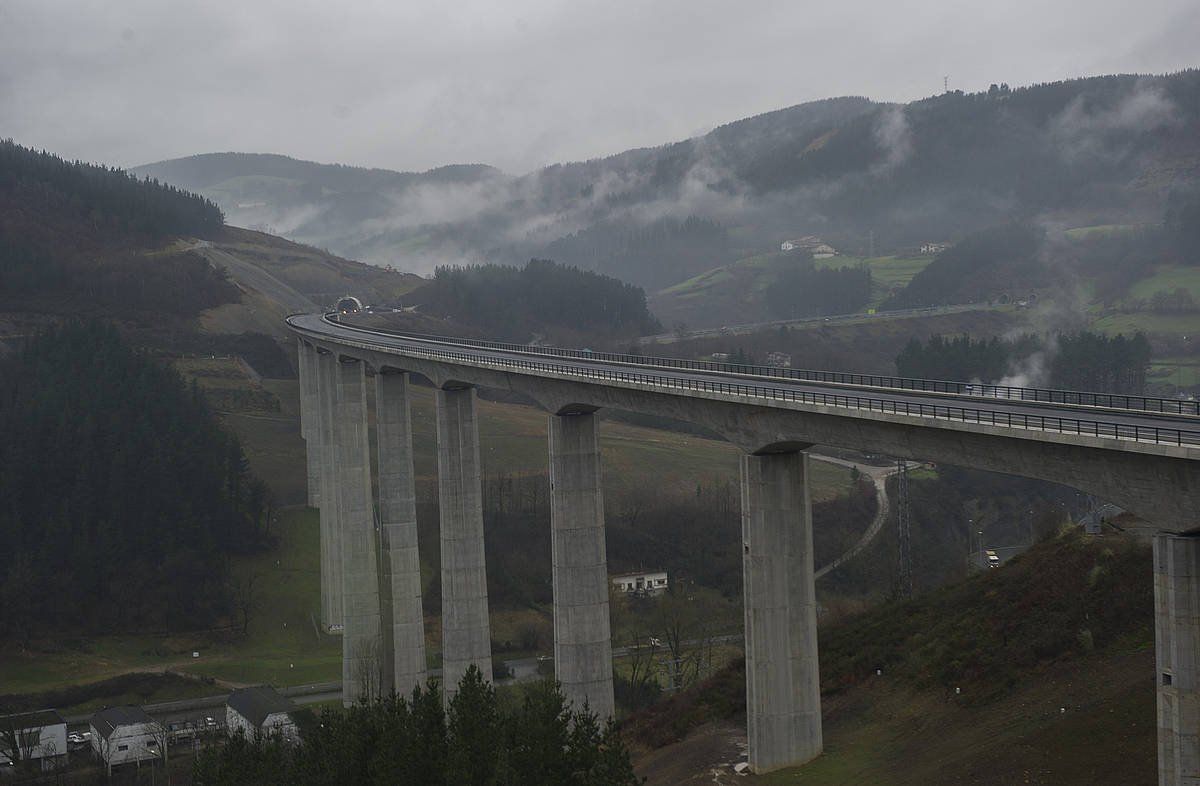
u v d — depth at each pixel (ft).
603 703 219.61
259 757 132.36
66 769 282.97
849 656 203.00
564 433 219.61
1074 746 140.05
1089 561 182.70
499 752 115.55
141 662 378.94
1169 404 164.66
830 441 155.53
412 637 289.94
